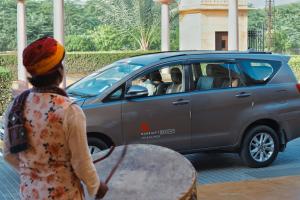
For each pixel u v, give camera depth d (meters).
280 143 8.84
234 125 8.43
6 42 51.12
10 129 3.22
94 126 7.55
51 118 3.10
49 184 3.11
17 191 7.34
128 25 42.41
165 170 4.09
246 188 6.92
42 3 52.06
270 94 8.67
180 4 34.00
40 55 3.11
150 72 8.09
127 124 7.75
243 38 33.25
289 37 60.03
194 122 8.16
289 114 8.81
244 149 8.54
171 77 8.20
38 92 3.17
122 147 4.59
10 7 51.50
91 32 48.88
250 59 8.77
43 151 3.11
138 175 4.05
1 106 14.31
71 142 3.11
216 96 8.30
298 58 29.06
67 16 54.47
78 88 8.24
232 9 17.19
